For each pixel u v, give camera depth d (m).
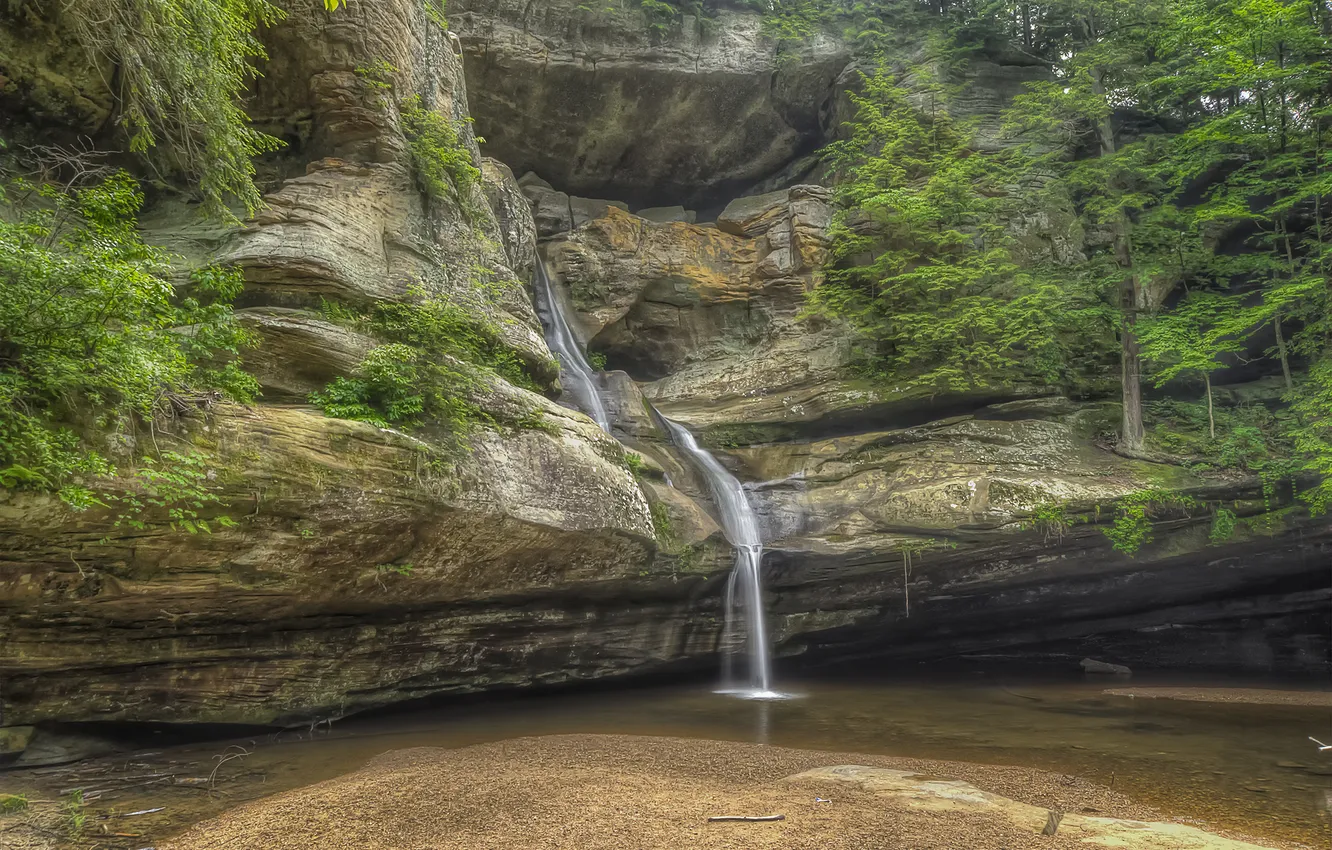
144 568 9.66
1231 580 21.19
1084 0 23.75
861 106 25.08
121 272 8.17
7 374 7.60
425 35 17.56
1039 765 10.41
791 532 19.73
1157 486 18.53
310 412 11.07
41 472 7.75
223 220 12.71
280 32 14.23
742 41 26.72
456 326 14.23
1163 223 22.20
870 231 23.58
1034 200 23.31
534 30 25.39
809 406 22.50
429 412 12.52
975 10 27.44
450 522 12.20
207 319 10.40
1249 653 22.17
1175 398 22.52
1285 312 20.75
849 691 17.69
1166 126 25.73
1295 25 19.55
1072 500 18.00
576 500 14.20
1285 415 19.78
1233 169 23.75
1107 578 20.81
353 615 13.00
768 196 26.77
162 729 11.58
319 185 13.71
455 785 9.08
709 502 19.36
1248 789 9.09
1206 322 21.34
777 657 20.30
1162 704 15.43
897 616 21.34
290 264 12.48
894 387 22.03
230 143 11.98
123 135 13.14
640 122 27.30
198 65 11.30
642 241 25.06
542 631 16.00
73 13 10.98
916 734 12.63
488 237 17.77
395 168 15.15
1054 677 19.75
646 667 18.28
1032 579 20.36
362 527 11.11
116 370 8.23
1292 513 18.66
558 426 14.79
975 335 21.80
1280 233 20.75
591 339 24.12
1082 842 7.04
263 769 10.23
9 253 7.62
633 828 7.46
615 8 25.89
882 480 20.19
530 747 11.40
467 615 14.45
